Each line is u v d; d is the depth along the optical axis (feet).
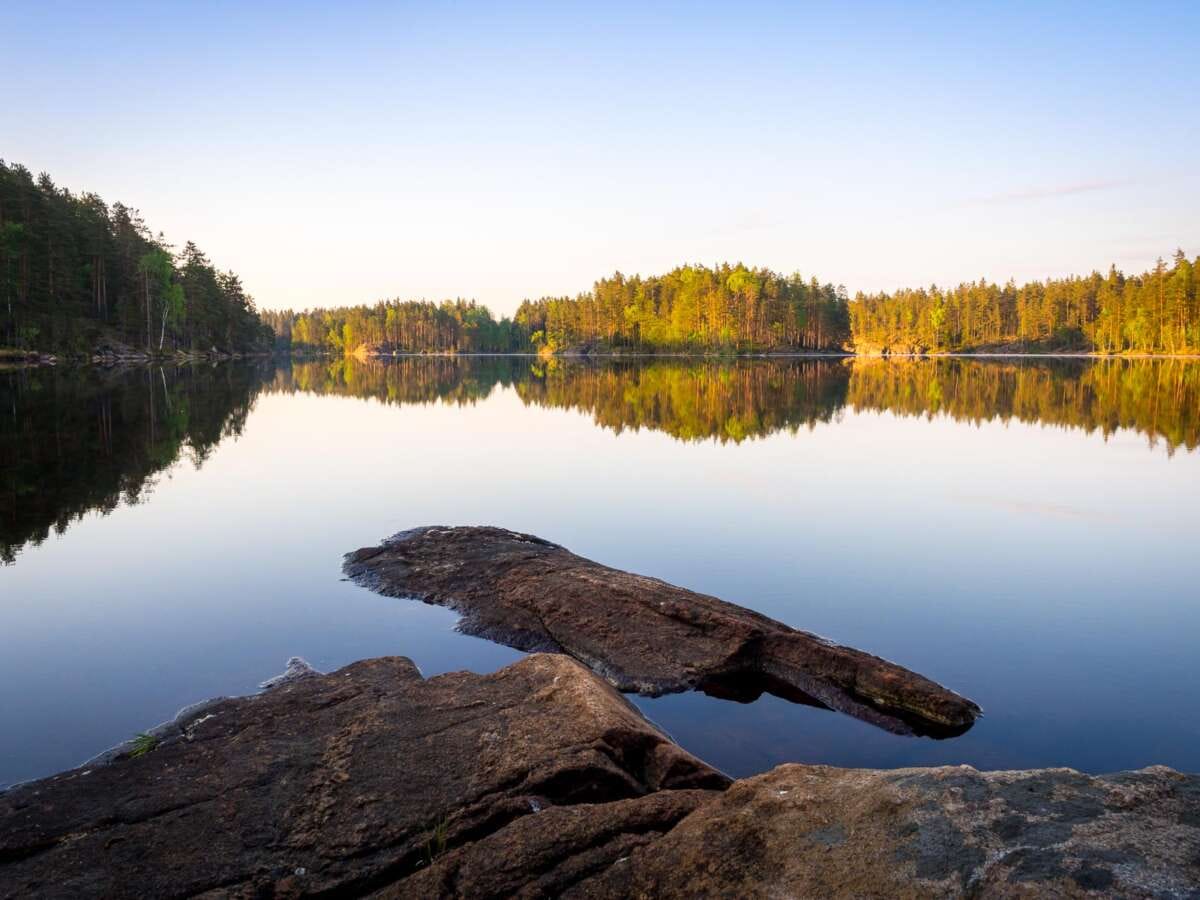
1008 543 40.14
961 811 12.00
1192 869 10.00
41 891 13.56
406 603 32.89
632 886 12.05
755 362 338.34
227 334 387.34
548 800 16.05
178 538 42.65
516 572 33.78
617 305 454.81
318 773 17.19
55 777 17.62
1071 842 10.84
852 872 11.19
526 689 21.11
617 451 75.00
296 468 65.31
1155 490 52.44
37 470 60.59
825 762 20.17
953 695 22.43
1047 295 435.53
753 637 26.63
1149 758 19.86
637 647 27.02
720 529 44.29
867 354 440.45
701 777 17.38
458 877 12.80
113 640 28.48
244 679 25.30
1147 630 28.35
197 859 14.40
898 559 37.78
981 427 88.02
